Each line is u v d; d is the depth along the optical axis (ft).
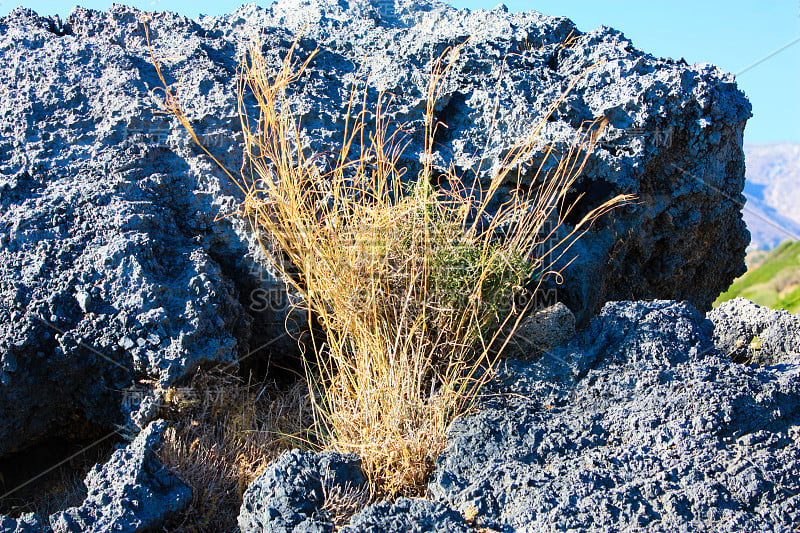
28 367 10.27
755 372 10.46
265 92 11.56
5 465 10.78
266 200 11.85
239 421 10.86
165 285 10.73
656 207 15.49
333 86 14.70
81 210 11.24
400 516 8.18
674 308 12.12
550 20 17.19
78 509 8.39
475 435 9.66
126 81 13.04
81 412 11.02
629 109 14.80
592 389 10.74
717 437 9.16
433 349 11.05
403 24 19.40
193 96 13.16
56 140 12.22
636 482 8.56
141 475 8.84
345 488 8.95
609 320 11.67
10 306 10.24
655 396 10.03
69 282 10.53
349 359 11.34
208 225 12.25
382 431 10.06
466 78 15.07
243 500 9.04
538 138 13.64
